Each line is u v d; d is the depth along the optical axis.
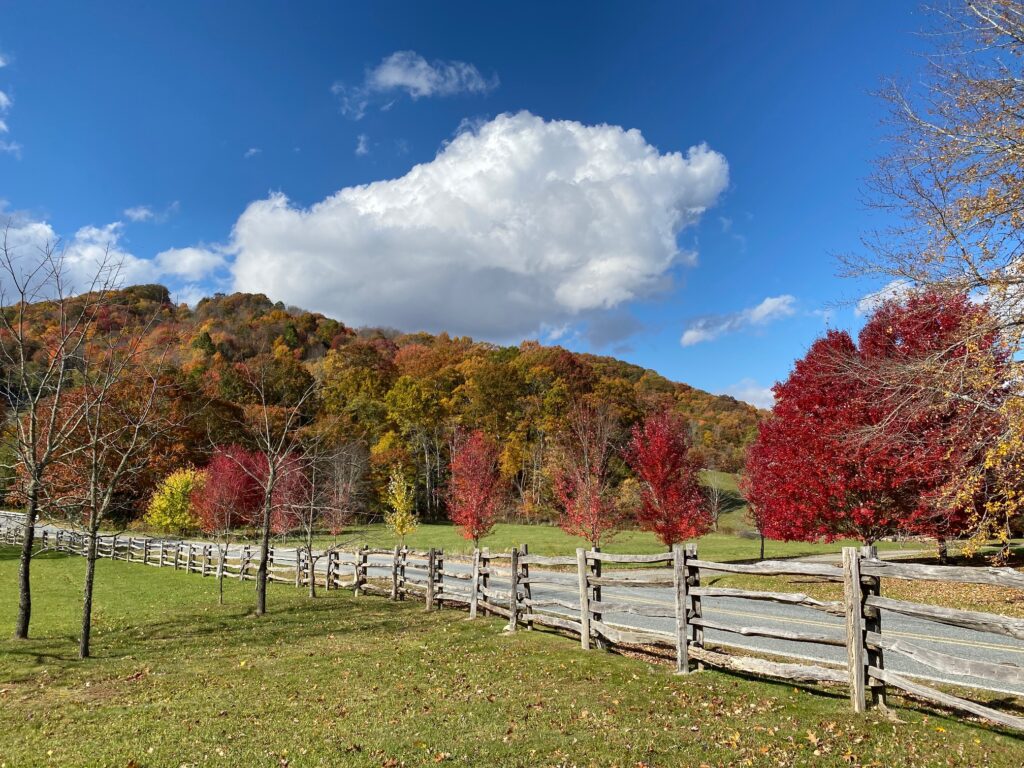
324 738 6.34
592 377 59.09
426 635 11.59
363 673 9.05
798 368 18.53
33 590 19.64
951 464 11.42
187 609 15.92
